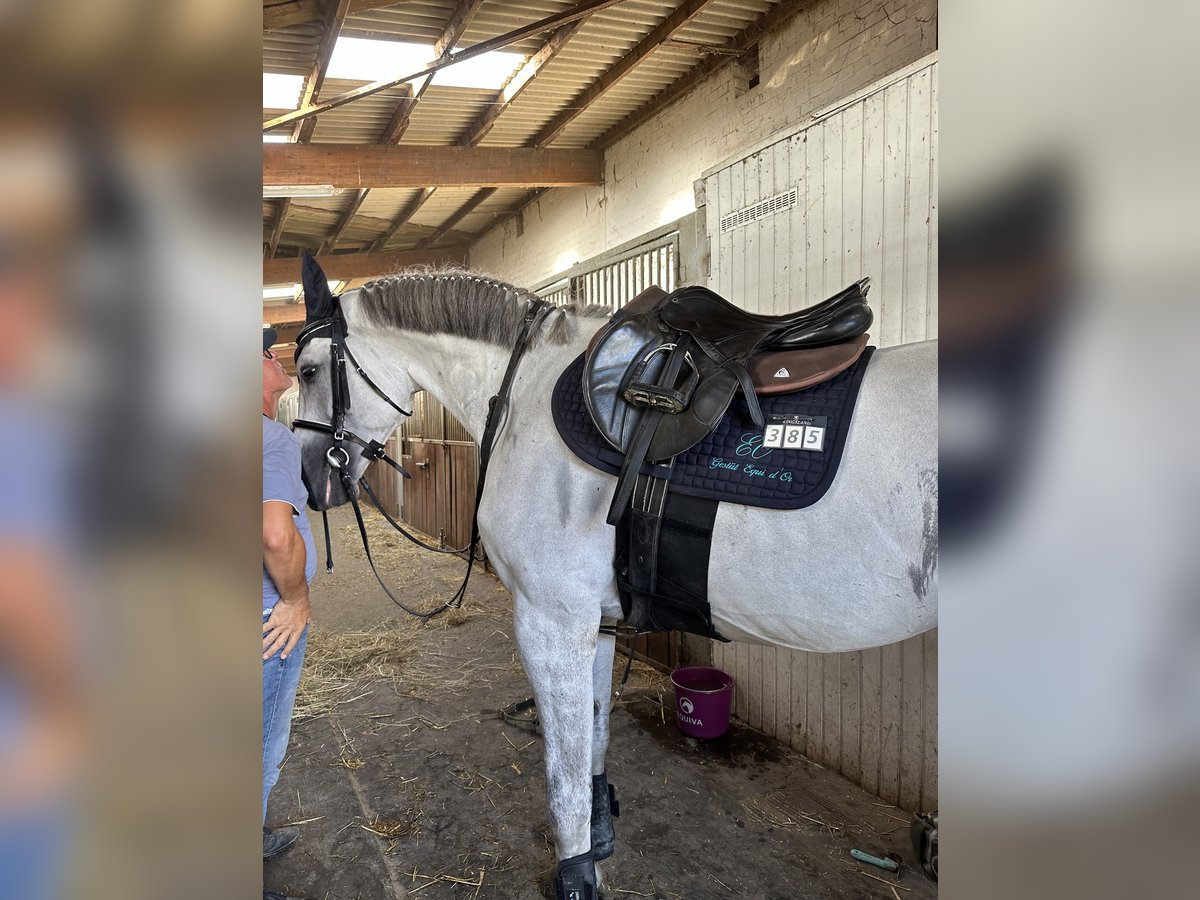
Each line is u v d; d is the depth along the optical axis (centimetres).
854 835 164
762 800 179
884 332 179
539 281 436
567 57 290
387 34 266
